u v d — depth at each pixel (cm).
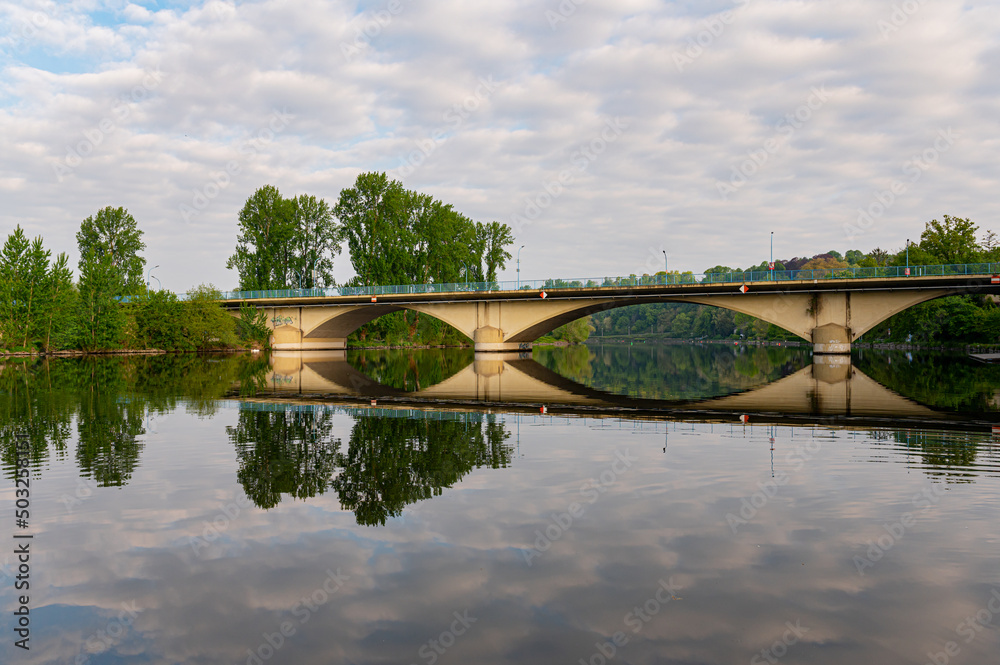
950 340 8850
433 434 1786
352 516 1009
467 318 7594
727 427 1908
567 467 1345
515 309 7375
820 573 776
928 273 5656
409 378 4194
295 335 8456
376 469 1330
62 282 7088
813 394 2975
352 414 2244
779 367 5656
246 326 8200
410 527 953
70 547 882
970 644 609
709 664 577
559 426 1942
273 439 1706
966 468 1318
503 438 1725
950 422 1991
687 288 6200
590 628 648
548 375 4616
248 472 1309
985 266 5438
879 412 2261
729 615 670
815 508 1034
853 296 5912
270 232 8900
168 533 936
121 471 1317
